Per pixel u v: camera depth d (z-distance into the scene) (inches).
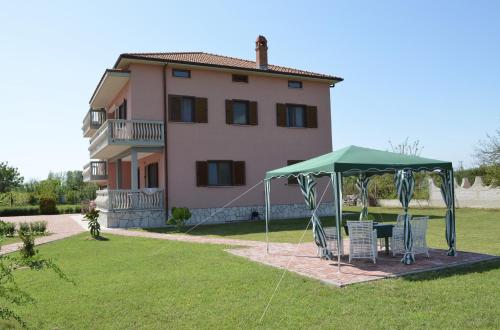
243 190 845.2
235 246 480.7
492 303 234.7
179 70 803.4
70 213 1311.5
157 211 761.6
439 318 214.4
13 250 501.4
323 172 355.3
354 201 1252.5
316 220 388.5
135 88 770.2
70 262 408.8
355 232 364.8
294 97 914.1
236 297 266.1
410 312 225.3
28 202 1467.8
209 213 808.9
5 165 1761.8
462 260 355.9
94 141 879.7
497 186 948.0
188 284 302.0
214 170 828.6
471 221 687.1
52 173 2313.0
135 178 757.9
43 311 250.4
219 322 221.9
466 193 996.6
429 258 371.9
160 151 784.3
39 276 346.3
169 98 788.6
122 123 741.9
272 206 873.5
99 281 322.0
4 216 1217.4
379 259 376.5
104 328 219.6
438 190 1043.9
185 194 790.5
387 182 1188.5
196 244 502.6
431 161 377.4
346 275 312.0
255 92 872.3
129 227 735.7
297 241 521.3
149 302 261.1
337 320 217.6
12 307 261.1
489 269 320.8
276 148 884.0
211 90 828.6
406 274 309.4
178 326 218.4
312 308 239.0
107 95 912.3
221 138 830.5
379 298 252.1
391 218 776.9
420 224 375.2
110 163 1010.1
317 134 932.0
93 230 593.0
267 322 219.5
